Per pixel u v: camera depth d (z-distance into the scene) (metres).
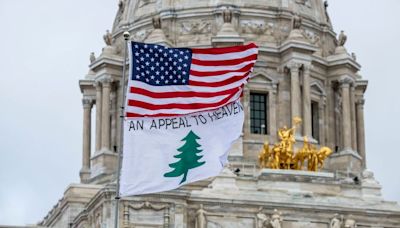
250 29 156.38
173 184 78.94
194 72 82.19
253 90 153.25
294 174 133.38
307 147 140.75
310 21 160.75
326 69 158.88
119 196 80.56
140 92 80.62
